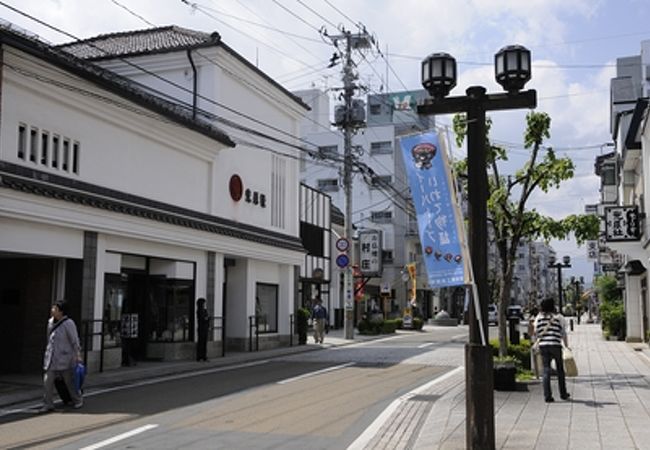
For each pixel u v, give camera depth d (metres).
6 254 13.32
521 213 14.20
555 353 11.05
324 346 25.41
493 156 14.32
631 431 8.39
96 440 8.23
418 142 7.82
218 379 14.66
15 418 9.77
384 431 9.02
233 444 8.08
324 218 37.31
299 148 26.95
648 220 19.91
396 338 31.38
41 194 12.87
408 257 57.22
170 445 7.99
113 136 15.99
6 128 12.64
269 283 24.62
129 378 14.55
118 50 22.16
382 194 55.16
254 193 23.22
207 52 20.42
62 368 10.45
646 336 24.72
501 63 7.64
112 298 15.73
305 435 8.69
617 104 30.06
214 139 19.67
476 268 7.35
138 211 16.05
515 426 8.77
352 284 29.38
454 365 17.84
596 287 39.62
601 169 36.06
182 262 18.69
